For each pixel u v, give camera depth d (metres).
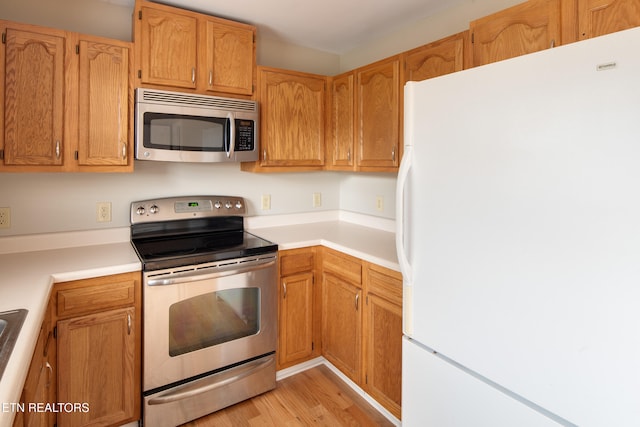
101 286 1.70
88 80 1.83
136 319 1.79
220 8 2.17
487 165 1.11
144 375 1.81
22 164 1.70
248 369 2.12
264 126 2.40
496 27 1.58
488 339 1.14
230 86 2.25
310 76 2.57
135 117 1.95
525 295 1.04
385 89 2.21
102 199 2.16
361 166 2.41
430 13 2.25
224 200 2.52
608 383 0.89
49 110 1.75
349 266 2.18
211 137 2.14
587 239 0.91
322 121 2.65
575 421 0.95
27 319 1.11
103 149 1.89
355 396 2.20
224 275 1.97
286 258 2.27
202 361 1.96
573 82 0.92
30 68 1.70
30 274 1.56
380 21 2.38
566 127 0.94
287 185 2.89
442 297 1.28
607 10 1.25
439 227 1.27
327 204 3.10
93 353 1.70
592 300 0.91
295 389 2.26
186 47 2.09
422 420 1.39
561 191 0.95
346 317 2.23
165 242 2.20
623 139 0.84
